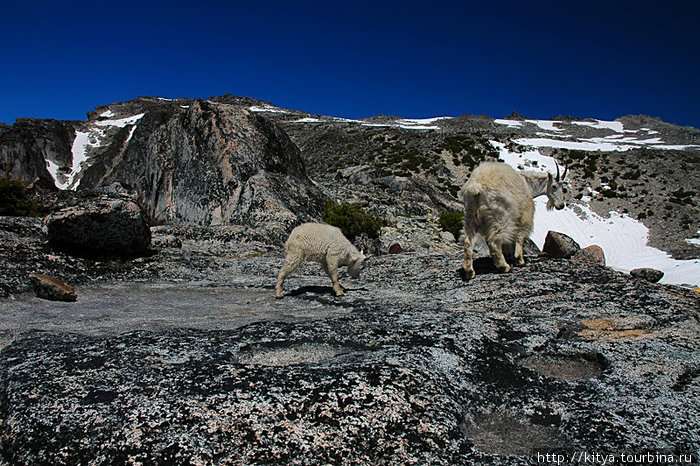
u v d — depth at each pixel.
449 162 57.12
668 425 3.51
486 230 8.29
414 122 124.19
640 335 5.36
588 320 6.10
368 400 3.69
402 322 5.87
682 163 59.62
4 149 75.38
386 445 3.23
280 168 26.20
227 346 4.99
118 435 3.22
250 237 16.95
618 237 45.31
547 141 76.06
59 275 9.63
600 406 3.79
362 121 129.00
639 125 119.25
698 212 47.22
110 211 11.12
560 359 4.95
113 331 5.79
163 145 28.44
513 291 7.62
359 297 8.28
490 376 4.42
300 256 8.31
